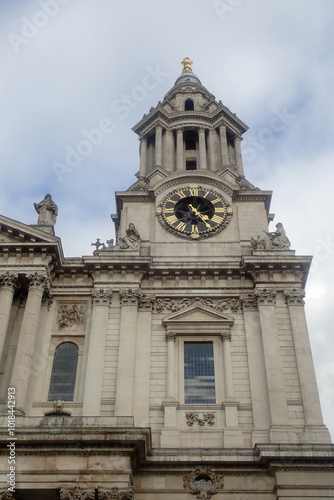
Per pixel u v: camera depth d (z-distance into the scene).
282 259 37.69
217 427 32.16
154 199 44.25
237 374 34.31
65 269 38.28
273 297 36.81
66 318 36.91
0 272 36.38
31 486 27.14
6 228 38.06
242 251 40.78
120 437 28.16
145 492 29.53
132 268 37.91
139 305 37.03
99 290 37.22
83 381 33.88
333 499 28.55
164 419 32.34
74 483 27.19
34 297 35.47
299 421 31.97
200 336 36.03
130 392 32.81
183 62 67.06
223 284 38.00
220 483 29.72
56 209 41.72
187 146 54.31
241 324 36.38
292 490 28.84
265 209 44.22
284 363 34.25
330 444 29.86
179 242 41.38
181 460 30.00
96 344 34.88
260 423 32.00
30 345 33.50
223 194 44.34
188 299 37.50
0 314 34.66
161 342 35.69
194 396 33.75
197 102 58.41
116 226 48.25
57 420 29.53
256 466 30.09
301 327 35.50
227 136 53.97
